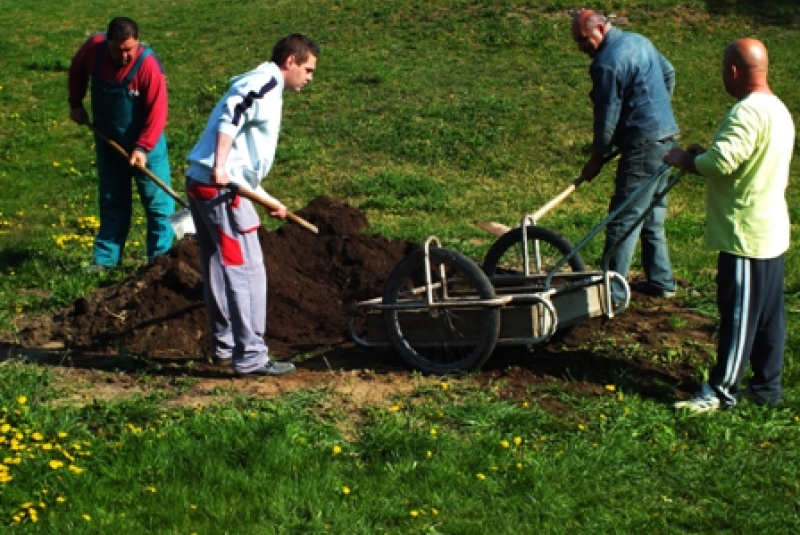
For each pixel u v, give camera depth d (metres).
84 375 6.66
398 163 14.49
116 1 24.39
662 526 4.84
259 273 6.48
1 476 4.95
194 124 16.33
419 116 16.09
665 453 5.54
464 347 6.70
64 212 12.34
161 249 9.38
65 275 9.18
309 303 7.64
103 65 8.84
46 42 20.95
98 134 8.98
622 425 5.80
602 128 7.42
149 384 6.48
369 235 8.62
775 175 5.76
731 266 5.83
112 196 9.31
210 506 4.89
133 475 5.15
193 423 5.64
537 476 5.18
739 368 5.91
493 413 5.88
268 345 7.20
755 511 4.99
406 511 4.90
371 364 6.78
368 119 16.03
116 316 7.45
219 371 6.70
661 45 19.42
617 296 7.48
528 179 13.84
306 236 8.49
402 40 19.98
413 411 5.97
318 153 14.80
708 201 5.93
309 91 17.41
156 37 21.23
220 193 6.25
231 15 22.38
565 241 7.32
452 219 12.02
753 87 5.79
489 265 7.55
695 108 16.61
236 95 6.12
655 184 7.64
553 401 6.17
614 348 6.98
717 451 5.58
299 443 5.47
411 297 7.18
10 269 9.51
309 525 4.76
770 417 5.93
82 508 4.84
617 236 7.66
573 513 4.94
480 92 17.12
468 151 14.80
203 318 7.32
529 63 18.55
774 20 20.39
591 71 7.50
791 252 9.80
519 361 6.75
